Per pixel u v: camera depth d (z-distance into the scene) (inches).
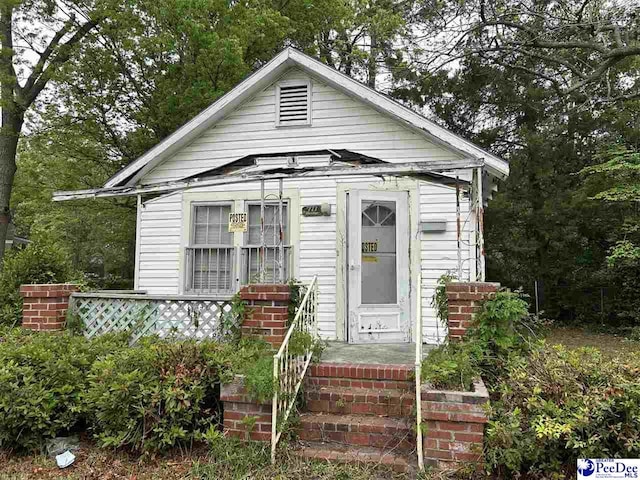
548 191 539.8
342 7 665.6
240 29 518.0
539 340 192.1
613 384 150.3
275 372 162.6
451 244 292.8
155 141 573.3
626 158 451.2
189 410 166.1
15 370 173.6
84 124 564.1
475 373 166.9
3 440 171.0
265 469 154.6
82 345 201.8
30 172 605.0
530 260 587.2
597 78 510.6
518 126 595.8
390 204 297.9
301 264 312.5
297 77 327.0
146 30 540.7
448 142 291.1
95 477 154.4
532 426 143.8
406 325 289.4
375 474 151.6
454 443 147.9
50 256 287.4
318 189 315.9
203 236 331.3
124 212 647.1
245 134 331.6
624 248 463.5
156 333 213.9
